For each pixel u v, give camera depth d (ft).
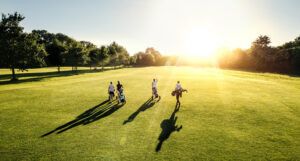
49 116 28.55
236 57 241.76
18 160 16.02
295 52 173.27
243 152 17.28
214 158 16.24
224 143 19.16
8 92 49.11
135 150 17.70
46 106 34.63
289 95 45.44
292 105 35.06
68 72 144.87
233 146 18.49
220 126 24.09
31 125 24.52
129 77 99.04
